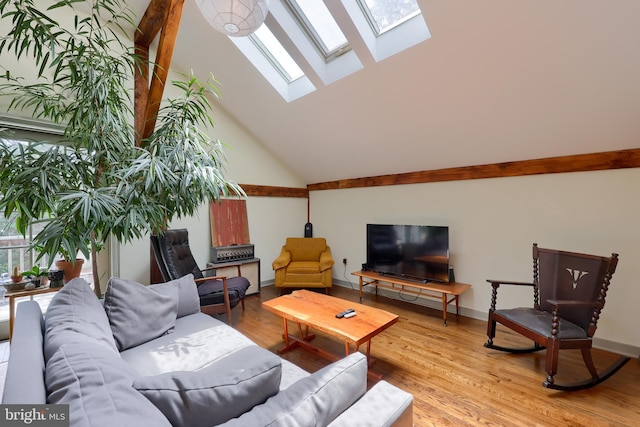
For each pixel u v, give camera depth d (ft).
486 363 7.67
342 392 3.10
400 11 7.66
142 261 11.24
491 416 5.74
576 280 7.30
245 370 3.01
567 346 6.51
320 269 13.57
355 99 9.91
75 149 6.89
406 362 7.74
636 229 7.89
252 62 10.30
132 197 6.45
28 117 8.60
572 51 6.23
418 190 12.60
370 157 12.69
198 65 11.45
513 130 8.69
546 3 5.70
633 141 7.60
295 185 16.89
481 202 10.78
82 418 2.06
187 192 7.45
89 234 6.06
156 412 2.37
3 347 8.27
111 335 5.28
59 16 9.05
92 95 6.40
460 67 7.52
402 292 13.08
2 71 8.23
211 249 13.29
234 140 14.05
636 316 7.90
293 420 2.58
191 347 5.91
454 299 10.91
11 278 8.22
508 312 7.97
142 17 9.64
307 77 10.10
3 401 2.29
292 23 8.81
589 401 6.14
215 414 2.70
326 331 6.81
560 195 9.09
